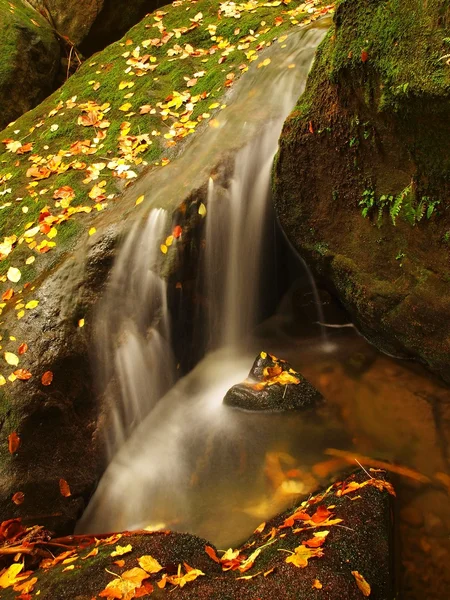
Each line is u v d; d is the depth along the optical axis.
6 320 3.91
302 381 3.95
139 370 4.09
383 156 3.44
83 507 3.52
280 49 5.22
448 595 2.64
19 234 4.64
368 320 4.07
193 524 3.26
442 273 3.47
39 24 7.78
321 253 4.12
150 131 5.26
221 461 3.63
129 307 4.06
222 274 4.52
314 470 3.40
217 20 6.45
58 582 2.56
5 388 3.53
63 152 5.38
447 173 3.12
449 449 3.41
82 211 4.60
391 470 3.31
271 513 3.18
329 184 3.83
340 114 3.50
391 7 2.89
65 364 3.69
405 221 3.52
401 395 3.84
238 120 4.68
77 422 3.69
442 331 3.59
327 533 2.67
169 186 4.36
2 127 7.00
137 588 2.44
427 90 2.78
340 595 2.34
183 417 4.08
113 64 6.37
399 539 2.89
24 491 3.26
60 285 3.99
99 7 7.81
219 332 4.70
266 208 4.59
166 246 4.11
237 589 2.40
